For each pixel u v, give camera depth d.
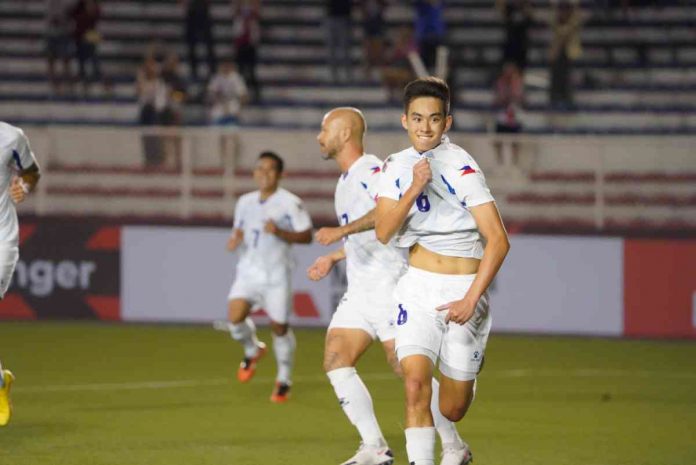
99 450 20.38
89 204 41.47
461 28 60.69
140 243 41.00
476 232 15.72
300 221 26.53
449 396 16.06
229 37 60.72
